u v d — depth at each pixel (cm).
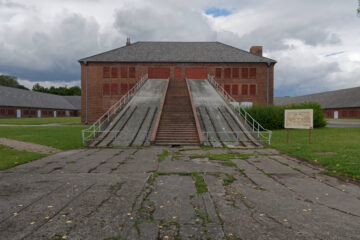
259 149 1242
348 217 437
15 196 536
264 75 3312
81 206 480
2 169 793
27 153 1064
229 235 370
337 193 569
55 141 1428
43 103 6650
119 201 509
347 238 362
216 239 357
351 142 1310
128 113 1919
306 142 1390
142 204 493
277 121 2127
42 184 627
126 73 3309
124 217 432
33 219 421
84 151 1184
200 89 2736
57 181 656
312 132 1870
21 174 732
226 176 713
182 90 2553
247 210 467
